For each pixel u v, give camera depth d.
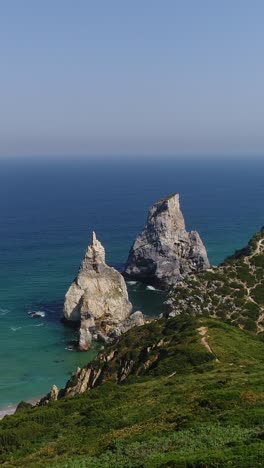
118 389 66.12
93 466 36.06
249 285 131.00
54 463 40.72
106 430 47.91
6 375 110.19
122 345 93.00
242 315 120.44
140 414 49.69
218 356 72.44
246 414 40.56
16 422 59.38
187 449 34.72
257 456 30.33
